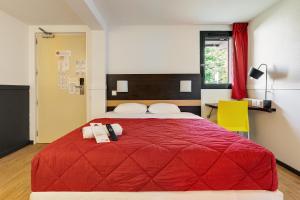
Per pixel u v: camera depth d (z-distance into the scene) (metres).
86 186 1.38
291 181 2.31
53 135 3.97
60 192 1.38
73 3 2.50
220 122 3.17
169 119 2.87
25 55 3.81
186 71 3.91
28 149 3.59
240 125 3.14
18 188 2.14
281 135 2.83
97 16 3.11
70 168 1.39
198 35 3.88
